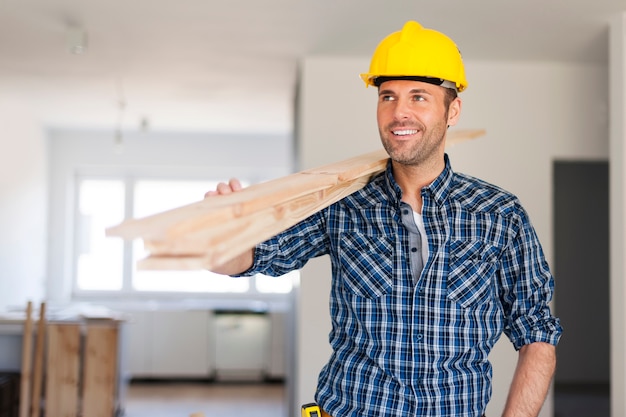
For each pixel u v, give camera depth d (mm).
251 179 8836
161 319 8047
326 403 1806
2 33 4633
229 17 4223
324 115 4969
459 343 1745
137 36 4641
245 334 8102
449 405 1733
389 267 1777
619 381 4070
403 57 1749
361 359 1772
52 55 5160
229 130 8469
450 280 1759
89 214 8703
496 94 5066
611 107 4164
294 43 4688
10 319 5730
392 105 1776
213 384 8055
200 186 8844
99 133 8555
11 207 6945
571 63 5074
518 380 1828
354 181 1844
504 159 5051
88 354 5781
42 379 5895
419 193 1836
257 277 8820
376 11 4066
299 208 1550
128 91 6352
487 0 3883
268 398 7316
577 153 5062
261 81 5852
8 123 6852
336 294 1856
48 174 8406
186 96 6531
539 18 4156
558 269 7836
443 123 1804
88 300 8664
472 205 1818
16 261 7121
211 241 1166
